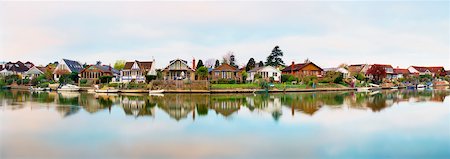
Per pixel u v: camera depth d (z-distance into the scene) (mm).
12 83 76875
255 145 17094
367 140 18109
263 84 60531
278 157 15203
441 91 66375
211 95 52500
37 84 72688
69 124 22656
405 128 21266
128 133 19719
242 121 23859
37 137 18703
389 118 25281
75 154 15625
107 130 20578
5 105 34500
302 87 65062
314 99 43094
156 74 68188
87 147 16750
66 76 74188
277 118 25219
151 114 27578
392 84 82188
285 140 18094
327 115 26828
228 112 28781
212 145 17094
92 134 19500
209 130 20578
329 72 74438
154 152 15906
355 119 24750
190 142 17656
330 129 20891
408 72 120500
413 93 58250
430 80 103000
